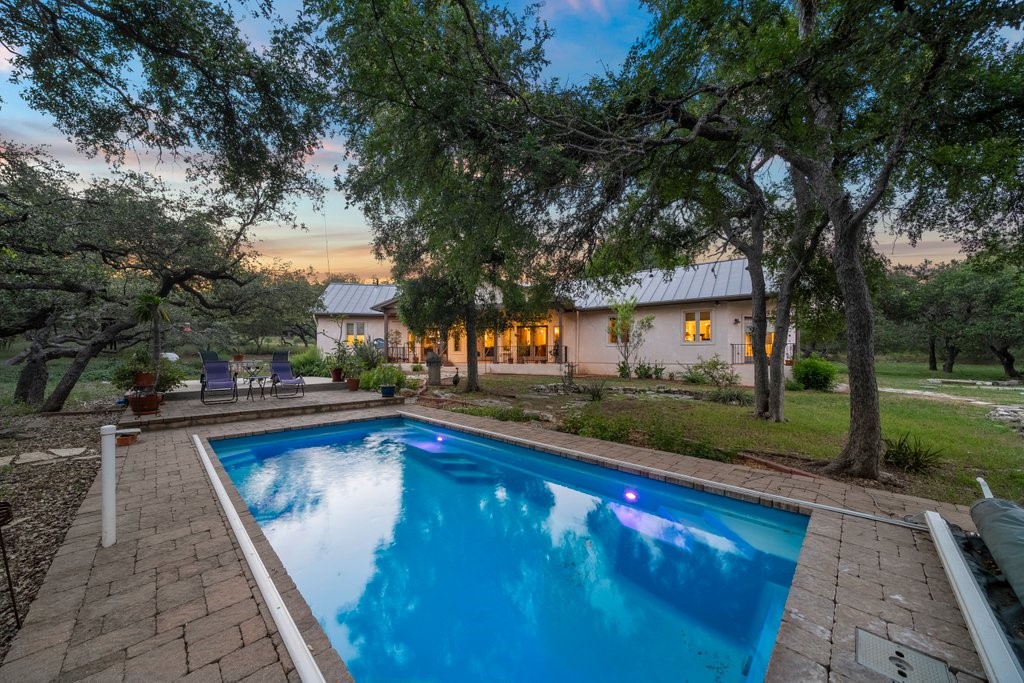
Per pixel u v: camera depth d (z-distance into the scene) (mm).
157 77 5117
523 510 5613
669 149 5039
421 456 7750
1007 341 19781
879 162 4797
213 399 10805
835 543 3533
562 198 4891
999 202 4793
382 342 23016
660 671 2939
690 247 9539
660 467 5668
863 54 3463
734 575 4047
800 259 8133
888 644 2326
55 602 2629
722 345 16219
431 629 3420
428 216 5766
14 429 7742
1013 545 2645
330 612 3633
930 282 23078
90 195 7559
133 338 13250
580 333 20828
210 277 10039
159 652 2207
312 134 5605
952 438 7297
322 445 8391
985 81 3875
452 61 3949
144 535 3580
